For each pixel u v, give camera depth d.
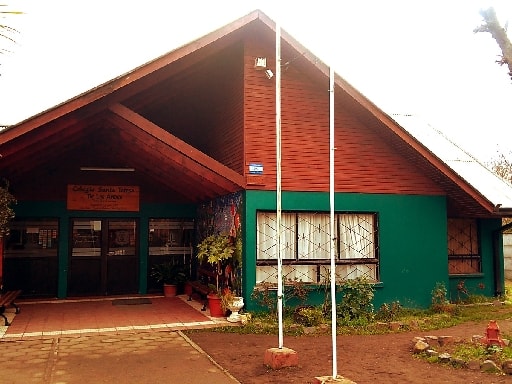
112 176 13.27
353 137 10.99
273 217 10.44
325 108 10.81
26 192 12.56
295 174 10.44
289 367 6.72
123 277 13.32
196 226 13.94
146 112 12.33
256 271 10.16
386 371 6.64
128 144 11.33
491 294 13.16
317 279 10.59
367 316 9.92
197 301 12.16
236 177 9.94
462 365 6.78
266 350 6.96
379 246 10.99
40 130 8.64
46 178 12.73
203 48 9.45
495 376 6.37
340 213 10.94
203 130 13.13
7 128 8.16
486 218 13.30
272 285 10.10
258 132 10.23
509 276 18.59
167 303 11.88
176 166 10.91
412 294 11.09
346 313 9.86
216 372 6.50
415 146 10.51
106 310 10.90
